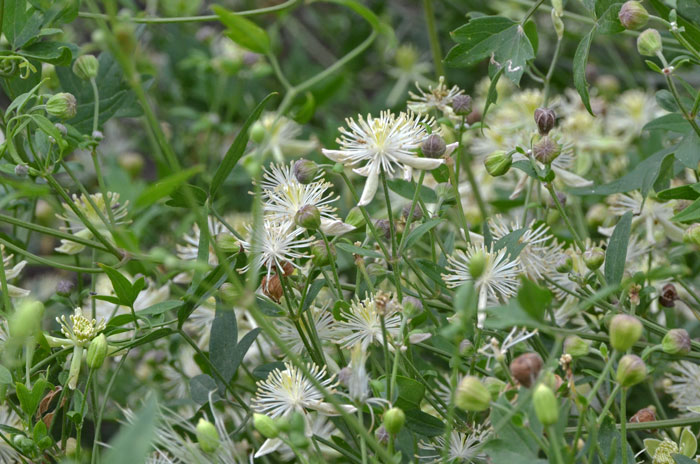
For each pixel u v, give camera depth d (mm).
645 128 1002
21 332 886
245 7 1931
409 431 947
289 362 976
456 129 1002
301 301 950
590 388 1025
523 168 976
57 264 1000
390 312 927
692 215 930
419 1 1889
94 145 998
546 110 962
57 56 1006
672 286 1002
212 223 1071
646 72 1600
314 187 961
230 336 983
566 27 1656
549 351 1016
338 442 962
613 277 950
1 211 1260
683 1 1000
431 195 1000
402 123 941
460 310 830
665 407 1093
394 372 890
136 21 1053
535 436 849
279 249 947
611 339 854
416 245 1100
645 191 997
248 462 1028
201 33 1636
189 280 1075
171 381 1132
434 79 1719
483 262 891
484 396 849
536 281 990
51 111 980
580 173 1182
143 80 1090
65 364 985
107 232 1052
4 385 941
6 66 1006
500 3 1650
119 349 966
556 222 1166
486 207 1242
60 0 1014
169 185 832
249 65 1475
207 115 1468
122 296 955
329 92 1587
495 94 1000
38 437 931
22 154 1027
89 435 1116
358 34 1799
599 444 903
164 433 951
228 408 1091
